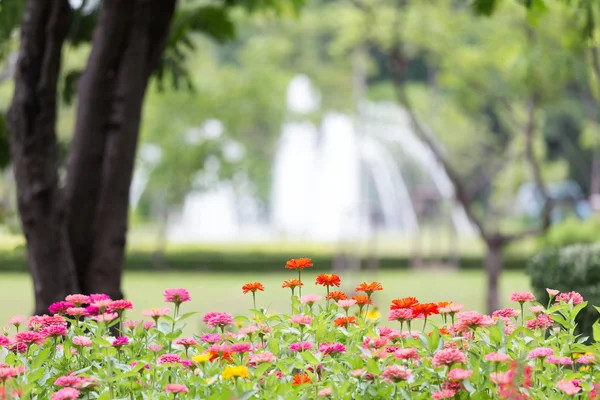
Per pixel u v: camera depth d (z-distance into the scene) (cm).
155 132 2492
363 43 1638
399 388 324
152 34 615
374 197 4353
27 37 575
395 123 3359
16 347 375
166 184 2641
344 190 3909
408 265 3300
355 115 3189
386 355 335
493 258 1581
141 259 3253
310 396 329
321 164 3816
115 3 599
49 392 352
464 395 330
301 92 3105
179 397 334
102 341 343
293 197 4084
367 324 395
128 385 339
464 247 4362
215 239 4759
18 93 576
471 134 2608
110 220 597
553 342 376
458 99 1728
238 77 2514
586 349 362
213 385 333
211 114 2478
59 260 571
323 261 3291
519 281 2631
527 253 3225
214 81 2520
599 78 1128
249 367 352
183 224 4819
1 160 738
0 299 2016
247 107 2489
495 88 1560
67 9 580
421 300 1909
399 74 1603
